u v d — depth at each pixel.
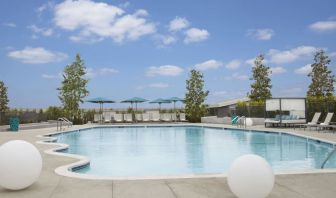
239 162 5.01
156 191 5.73
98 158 12.74
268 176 4.88
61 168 7.78
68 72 34.44
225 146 15.91
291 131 19.25
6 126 24.81
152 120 33.75
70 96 34.28
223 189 5.84
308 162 11.45
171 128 28.23
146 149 15.16
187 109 37.25
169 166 11.07
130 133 23.72
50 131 21.11
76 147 15.97
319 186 6.02
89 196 5.45
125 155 13.44
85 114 34.66
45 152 10.69
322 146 14.93
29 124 28.38
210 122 32.44
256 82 39.41
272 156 12.77
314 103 23.94
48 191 5.77
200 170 10.45
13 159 5.61
